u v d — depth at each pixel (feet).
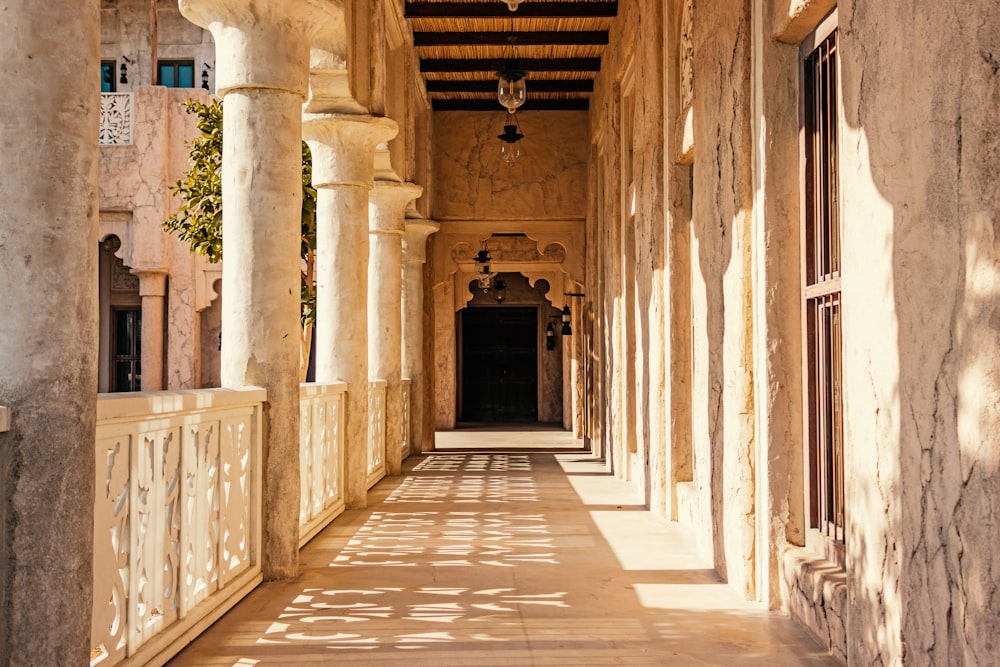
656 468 29.17
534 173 53.01
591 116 50.11
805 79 17.16
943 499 9.80
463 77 48.65
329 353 30.40
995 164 8.79
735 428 18.52
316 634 15.57
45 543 9.50
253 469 19.42
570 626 16.07
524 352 87.66
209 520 16.31
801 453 17.43
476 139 53.01
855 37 12.28
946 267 9.70
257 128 20.06
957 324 9.46
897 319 10.97
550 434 70.59
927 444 10.16
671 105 27.53
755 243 18.10
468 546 23.66
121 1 64.75
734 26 18.79
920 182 10.27
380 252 40.88
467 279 76.23
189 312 59.41
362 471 30.68
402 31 37.91
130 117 59.00
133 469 12.50
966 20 9.18
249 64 19.93
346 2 26.58
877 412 11.64
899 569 10.97
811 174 17.07
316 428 26.11
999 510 8.71
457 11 38.78
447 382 76.69
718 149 20.08
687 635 15.53
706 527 21.47
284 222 20.16
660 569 20.80
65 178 9.72
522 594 18.44
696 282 22.54
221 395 16.35
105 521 11.67
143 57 64.80
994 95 8.79
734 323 18.71
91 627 10.47
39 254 9.55
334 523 27.45
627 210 37.99
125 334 63.82
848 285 12.70
